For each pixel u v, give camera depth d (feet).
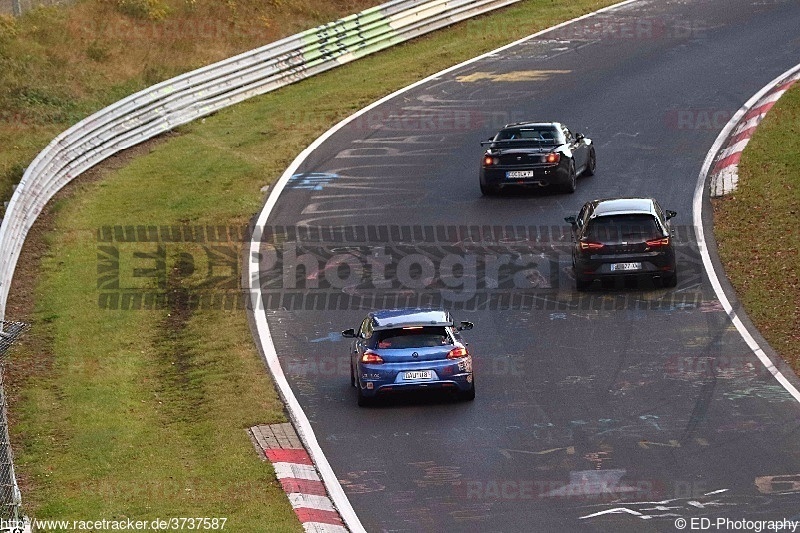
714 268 286.46
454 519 157.07
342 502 165.78
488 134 402.31
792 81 425.28
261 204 348.38
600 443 184.24
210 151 391.65
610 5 560.61
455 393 210.59
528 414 200.03
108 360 242.17
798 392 204.44
